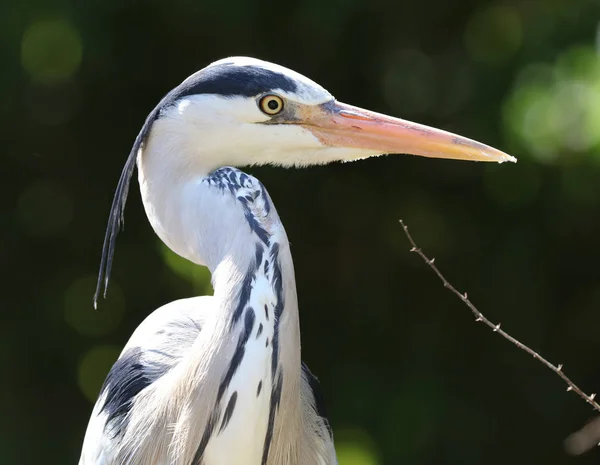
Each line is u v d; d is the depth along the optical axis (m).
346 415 10.80
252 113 4.95
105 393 5.19
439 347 11.13
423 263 11.24
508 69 10.73
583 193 10.83
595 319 11.33
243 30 10.27
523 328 11.04
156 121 4.98
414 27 10.96
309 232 11.40
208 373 4.45
